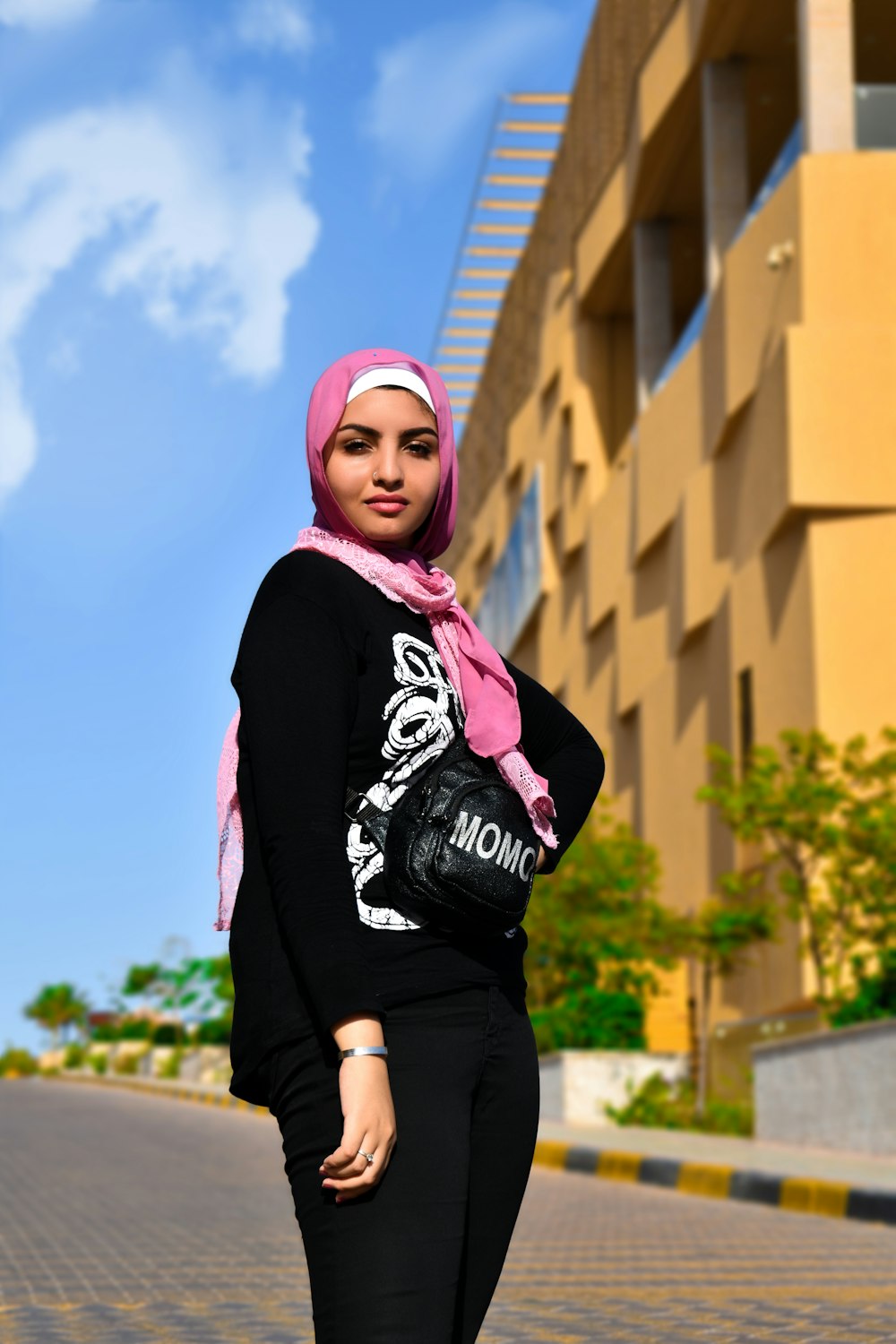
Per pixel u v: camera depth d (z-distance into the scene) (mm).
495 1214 2377
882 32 26078
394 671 2439
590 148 35125
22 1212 11500
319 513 2654
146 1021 73312
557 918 22656
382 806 2396
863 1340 5945
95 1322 6516
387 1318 2145
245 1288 7512
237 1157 17312
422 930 2354
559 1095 21406
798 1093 15109
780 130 29828
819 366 21203
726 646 24969
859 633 20922
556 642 39281
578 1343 5895
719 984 25312
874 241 21438
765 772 18062
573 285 37188
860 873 17844
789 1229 9945
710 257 26328
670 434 28594
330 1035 2227
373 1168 2164
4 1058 85062
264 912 2348
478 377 52438
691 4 26891
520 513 42469
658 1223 10414
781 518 21594
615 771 33469
